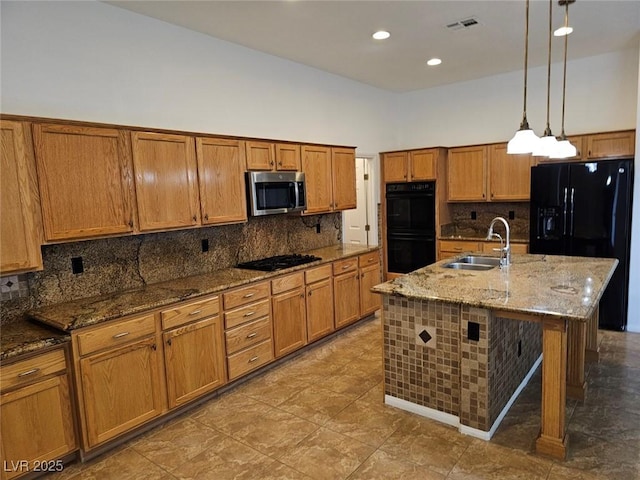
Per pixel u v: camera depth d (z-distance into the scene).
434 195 5.73
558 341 2.28
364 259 4.75
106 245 3.04
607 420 2.71
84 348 2.39
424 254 5.91
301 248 4.78
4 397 2.11
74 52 2.89
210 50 3.79
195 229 3.64
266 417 2.92
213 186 3.41
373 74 5.26
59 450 2.34
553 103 5.20
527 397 3.05
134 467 2.42
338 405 3.05
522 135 2.53
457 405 2.70
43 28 2.73
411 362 2.87
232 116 4.01
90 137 2.63
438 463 2.36
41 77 2.73
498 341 2.64
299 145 4.21
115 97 3.13
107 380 2.50
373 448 2.52
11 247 2.30
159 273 3.38
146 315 2.69
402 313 2.86
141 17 3.27
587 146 4.69
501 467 2.30
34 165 2.38
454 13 3.44
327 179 4.58
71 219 2.56
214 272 3.71
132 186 2.87
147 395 2.71
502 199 5.39
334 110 5.26
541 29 3.87
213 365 3.13
